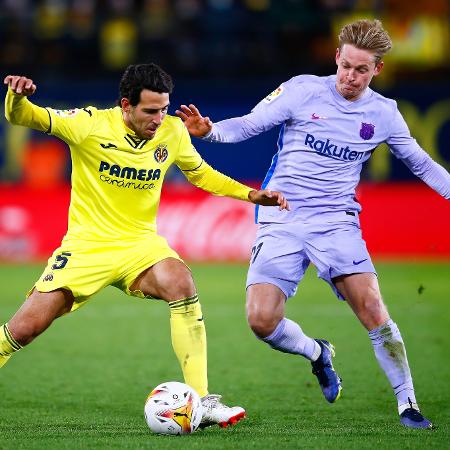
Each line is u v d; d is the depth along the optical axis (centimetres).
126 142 2123
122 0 7156
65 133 2078
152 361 3241
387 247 6153
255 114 2212
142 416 2355
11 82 1952
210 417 2100
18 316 2094
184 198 6106
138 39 6975
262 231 2277
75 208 2188
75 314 4384
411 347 3453
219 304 4506
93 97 6212
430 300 4566
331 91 2217
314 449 1870
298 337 2294
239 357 3291
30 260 6181
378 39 2102
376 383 2825
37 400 2586
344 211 2252
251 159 6131
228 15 7038
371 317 2131
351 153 2230
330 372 2377
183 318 2133
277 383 2841
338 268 2192
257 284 2227
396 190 6166
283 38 7012
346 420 2283
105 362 3219
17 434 2056
